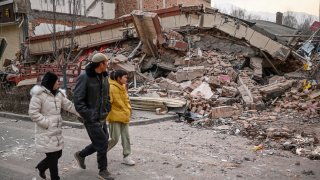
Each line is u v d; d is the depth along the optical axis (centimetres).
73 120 1052
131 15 1731
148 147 762
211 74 1557
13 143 829
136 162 650
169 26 1911
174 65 1755
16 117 1194
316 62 1764
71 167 627
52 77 490
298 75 1669
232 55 1786
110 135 609
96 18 2817
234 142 805
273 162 646
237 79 1572
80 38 2089
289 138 823
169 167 620
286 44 1842
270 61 1781
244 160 660
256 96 1280
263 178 560
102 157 548
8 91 1520
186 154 705
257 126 964
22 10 2436
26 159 691
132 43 1933
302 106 1189
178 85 1446
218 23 1797
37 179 573
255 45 1744
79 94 518
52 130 487
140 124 1029
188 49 1803
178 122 1073
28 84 1482
